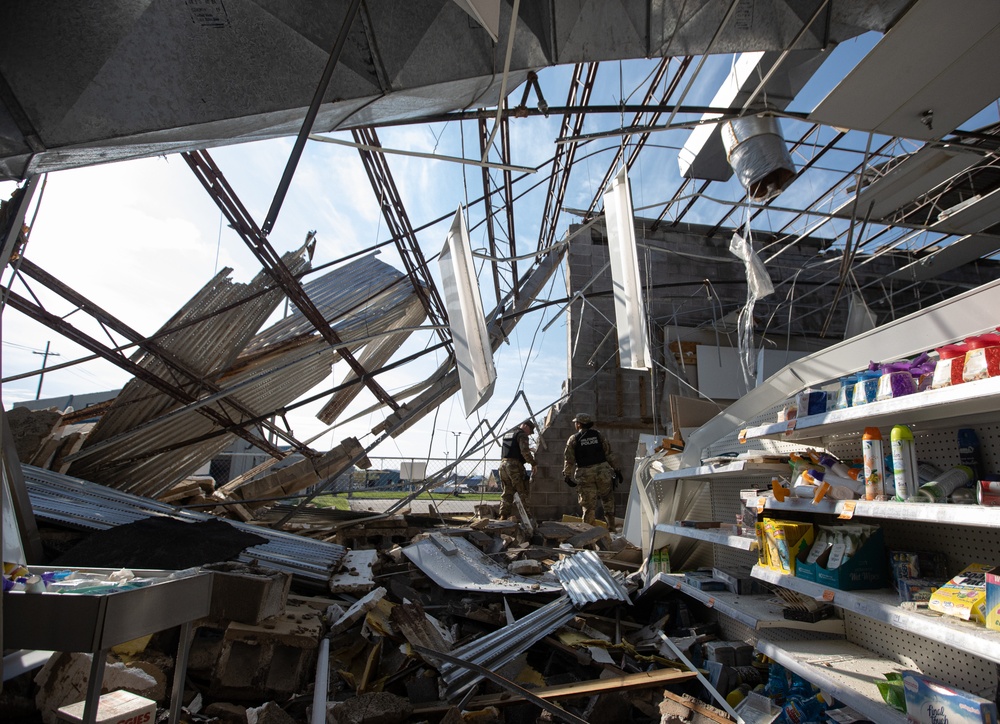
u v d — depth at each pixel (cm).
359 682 275
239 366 581
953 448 242
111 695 184
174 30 185
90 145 189
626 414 1034
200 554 351
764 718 253
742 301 1109
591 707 263
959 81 349
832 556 245
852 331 852
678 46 284
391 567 457
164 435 560
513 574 470
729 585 339
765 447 370
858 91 360
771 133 494
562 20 262
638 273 306
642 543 535
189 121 197
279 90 206
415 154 259
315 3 199
